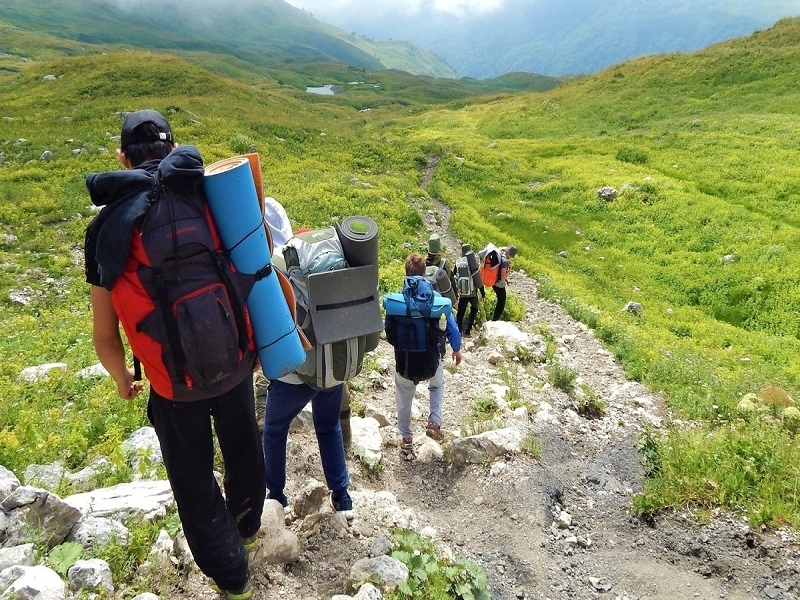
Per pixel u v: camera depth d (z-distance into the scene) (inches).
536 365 422.3
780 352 612.1
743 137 1567.4
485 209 1247.5
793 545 189.8
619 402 364.2
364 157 1531.7
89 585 124.0
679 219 1133.7
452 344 264.5
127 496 162.1
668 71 2370.8
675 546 202.1
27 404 253.1
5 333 449.1
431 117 3068.4
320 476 209.2
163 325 100.0
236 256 111.4
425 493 237.8
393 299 249.6
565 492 239.1
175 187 103.2
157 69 2011.6
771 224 1042.1
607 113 2182.6
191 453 118.0
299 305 151.1
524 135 2183.8
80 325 441.4
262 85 5423.2
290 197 1013.2
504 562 193.9
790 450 243.8
